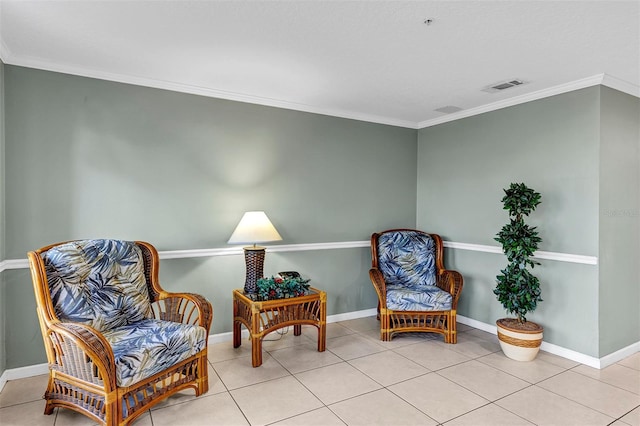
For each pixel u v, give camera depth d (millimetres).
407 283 4020
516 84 3221
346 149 4230
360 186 4332
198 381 2506
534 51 2545
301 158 3945
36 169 2787
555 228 3291
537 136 3434
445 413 2324
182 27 2258
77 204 2928
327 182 4109
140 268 2760
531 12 2031
